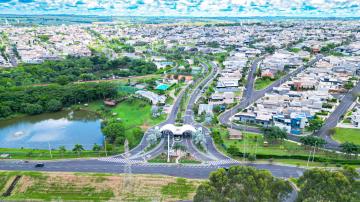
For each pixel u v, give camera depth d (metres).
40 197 198.62
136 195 199.00
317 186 150.00
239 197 149.88
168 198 195.25
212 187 154.38
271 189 156.00
